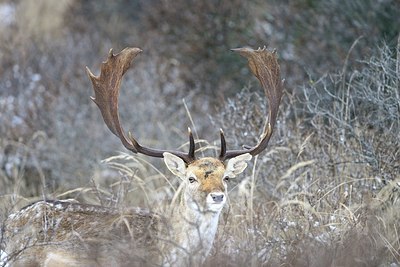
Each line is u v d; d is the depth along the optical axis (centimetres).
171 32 5784
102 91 3259
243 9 5684
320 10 5247
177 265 2989
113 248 2991
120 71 3259
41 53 5459
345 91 4356
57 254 3061
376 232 3144
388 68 3891
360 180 3653
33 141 4878
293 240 3156
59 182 4712
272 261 2995
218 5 5744
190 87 5481
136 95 5022
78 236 3000
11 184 4562
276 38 5356
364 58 4584
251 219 3406
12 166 4738
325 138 3909
